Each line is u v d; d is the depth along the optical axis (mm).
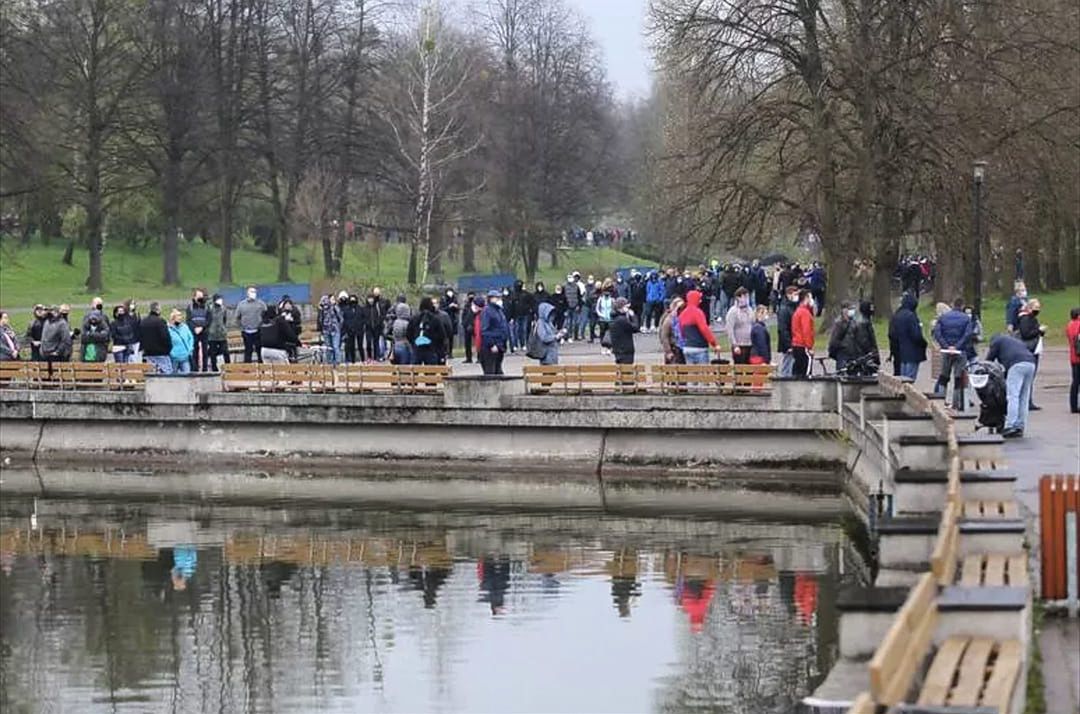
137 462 42062
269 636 24484
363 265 92250
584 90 89500
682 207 51750
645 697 20219
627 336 38344
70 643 24594
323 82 76312
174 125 72875
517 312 52219
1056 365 43875
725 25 50344
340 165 77438
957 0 49250
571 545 30281
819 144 48531
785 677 20859
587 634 23609
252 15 74688
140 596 27688
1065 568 15789
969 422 24688
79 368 42594
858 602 12883
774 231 51812
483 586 27234
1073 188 52312
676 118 66750
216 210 83125
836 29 51875
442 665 22203
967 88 49219
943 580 12711
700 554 28906
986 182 48375
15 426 43344
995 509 17438
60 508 36781
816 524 31406
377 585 27812
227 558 30688
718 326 59750
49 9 70562
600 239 117062
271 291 71688
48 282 81625
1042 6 51812
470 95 83500
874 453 28797
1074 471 24766
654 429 37031
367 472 39781
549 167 86250
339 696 21172
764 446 36094
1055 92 51031
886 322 52875
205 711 20719
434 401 39000
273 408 40719
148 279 86125
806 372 36906
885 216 51000
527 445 38406
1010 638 12289
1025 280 68875
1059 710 12438
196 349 45031
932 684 11156
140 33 72562
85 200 73625
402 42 83500
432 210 78250
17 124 64375
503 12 89125
